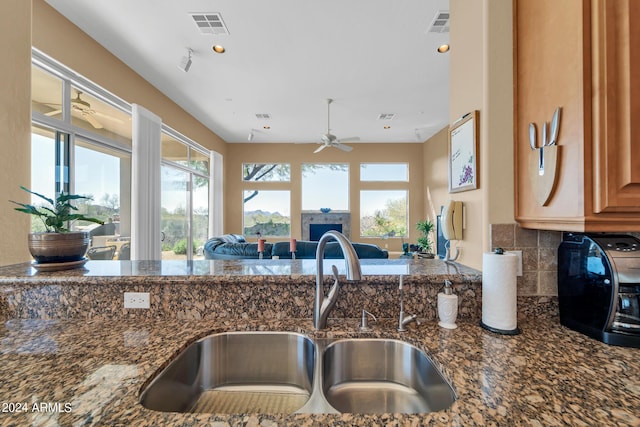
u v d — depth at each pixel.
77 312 1.00
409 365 0.86
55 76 2.45
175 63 3.16
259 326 0.95
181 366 0.80
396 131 5.88
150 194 3.49
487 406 0.53
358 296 1.01
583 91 0.77
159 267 1.19
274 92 3.96
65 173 2.57
